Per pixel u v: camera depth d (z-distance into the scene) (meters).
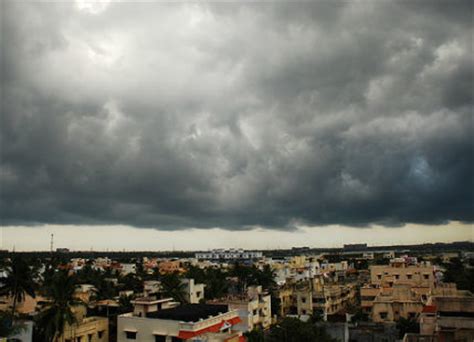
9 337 50.09
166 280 93.75
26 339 54.50
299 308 101.56
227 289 118.12
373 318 86.88
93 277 129.12
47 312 57.44
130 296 82.50
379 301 88.06
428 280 113.38
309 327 54.81
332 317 86.56
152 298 73.31
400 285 90.62
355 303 119.12
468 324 47.09
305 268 160.38
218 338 46.28
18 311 71.00
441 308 54.94
